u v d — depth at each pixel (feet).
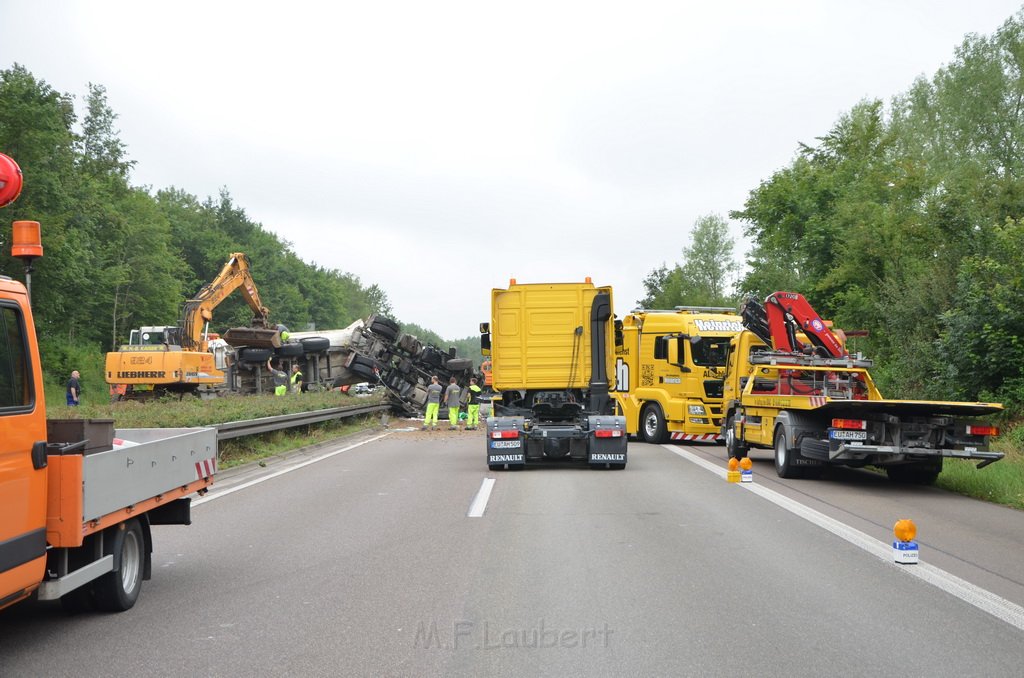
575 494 45.03
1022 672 17.66
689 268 253.24
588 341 61.87
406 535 33.14
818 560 28.37
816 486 48.80
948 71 163.84
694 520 36.47
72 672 17.93
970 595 23.80
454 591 24.41
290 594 24.36
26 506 18.71
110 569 21.91
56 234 150.00
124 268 200.64
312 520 36.94
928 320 79.97
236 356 120.16
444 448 76.54
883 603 23.00
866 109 140.77
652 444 81.41
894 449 46.57
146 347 101.14
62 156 157.48
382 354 132.16
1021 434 58.49
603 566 27.48
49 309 155.22
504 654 18.88
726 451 73.72
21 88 148.15
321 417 84.17
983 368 66.08
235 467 56.34
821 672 17.65
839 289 109.81
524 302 62.03
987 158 152.97
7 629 21.29
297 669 17.99
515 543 31.35
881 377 86.02
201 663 18.44
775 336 60.39
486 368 86.94
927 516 37.81
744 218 132.26
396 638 20.10
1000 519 36.99
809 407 49.08
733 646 19.38
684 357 78.23
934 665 18.07
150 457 24.00
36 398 19.49
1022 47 155.63
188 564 28.55
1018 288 64.08
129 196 243.81
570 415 61.05
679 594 23.95
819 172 125.80
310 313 458.09
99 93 241.35
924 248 87.66
